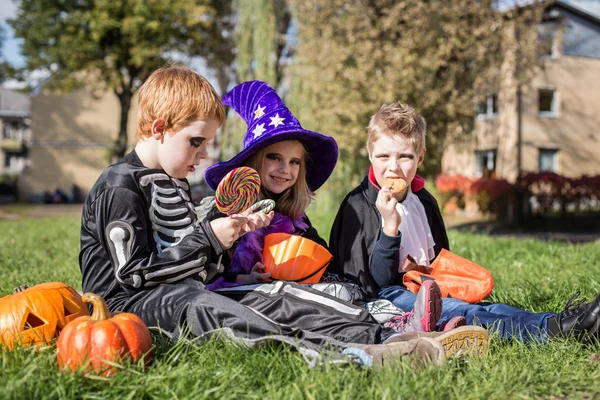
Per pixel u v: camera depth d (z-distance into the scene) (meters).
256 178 2.68
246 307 2.38
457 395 1.92
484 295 2.99
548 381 2.10
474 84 14.23
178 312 2.38
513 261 5.36
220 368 2.13
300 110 16.25
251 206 2.61
